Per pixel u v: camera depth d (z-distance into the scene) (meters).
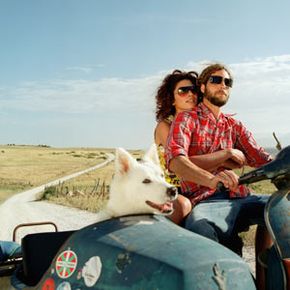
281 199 3.11
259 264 3.31
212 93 4.08
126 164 3.60
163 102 5.66
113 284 2.85
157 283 2.68
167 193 3.45
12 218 24.56
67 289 3.09
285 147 3.17
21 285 4.04
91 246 3.10
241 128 4.30
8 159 149.25
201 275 2.67
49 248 4.33
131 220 3.27
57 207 29.70
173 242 2.88
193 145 4.00
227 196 3.85
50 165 129.38
